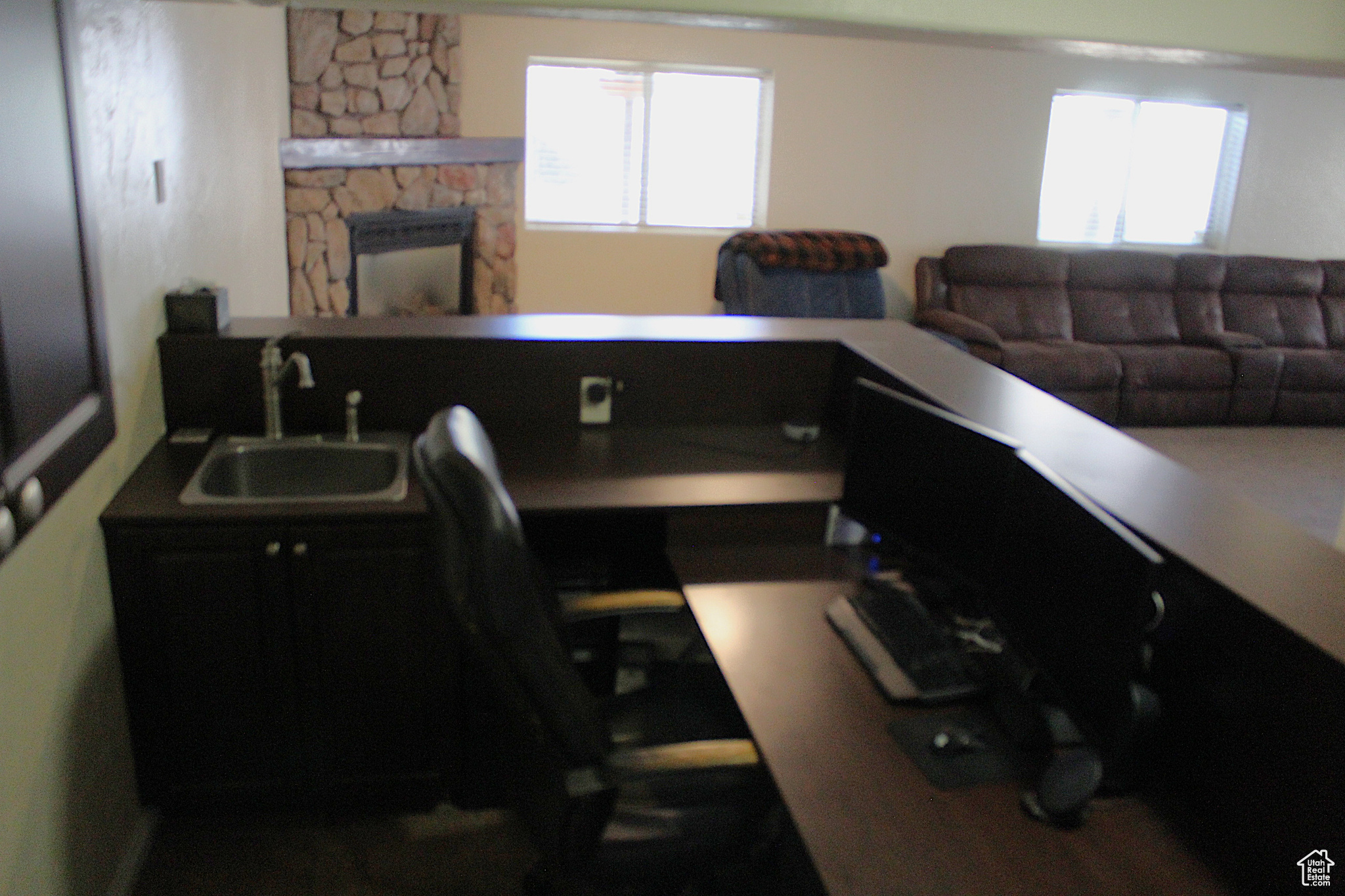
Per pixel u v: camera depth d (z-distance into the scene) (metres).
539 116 5.76
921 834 1.38
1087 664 1.44
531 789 1.83
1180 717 1.51
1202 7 2.40
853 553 2.25
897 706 1.69
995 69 6.18
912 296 6.48
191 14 2.71
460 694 2.22
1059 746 1.57
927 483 1.96
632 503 2.20
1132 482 1.84
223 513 2.00
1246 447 5.82
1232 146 6.83
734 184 6.12
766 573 2.13
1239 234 6.95
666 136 5.95
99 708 1.93
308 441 2.40
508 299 5.75
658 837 1.58
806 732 1.60
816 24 2.39
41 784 1.66
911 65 6.05
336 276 4.81
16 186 1.42
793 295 5.52
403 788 2.28
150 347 2.30
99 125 1.94
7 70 1.39
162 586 2.02
